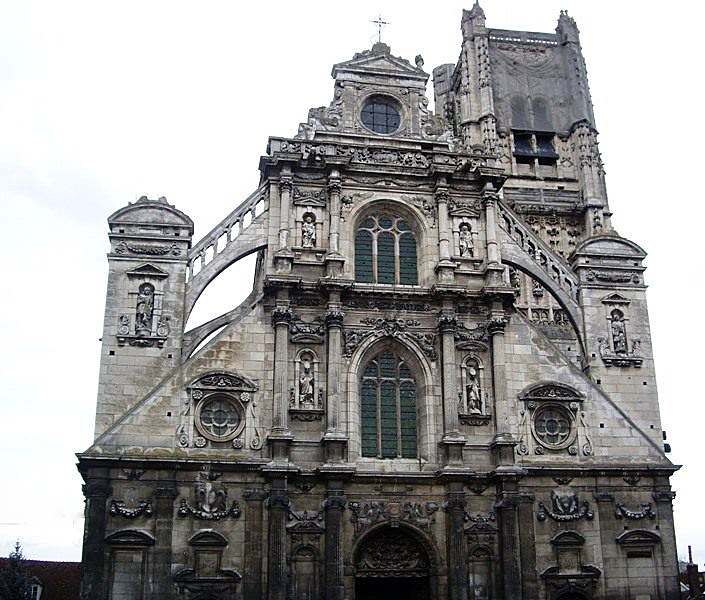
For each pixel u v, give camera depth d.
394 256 48.72
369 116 52.03
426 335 46.38
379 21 54.78
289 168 48.16
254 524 41.09
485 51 78.81
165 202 46.19
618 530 44.31
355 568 42.06
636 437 46.16
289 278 45.00
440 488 43.62
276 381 43.53
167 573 39.75
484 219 49.53
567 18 81.88
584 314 48.62
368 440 44.88
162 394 42.59
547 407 46.09
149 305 44.41
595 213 72.69
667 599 43.47
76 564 71.81
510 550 42.41
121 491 40.59
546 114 78.44
